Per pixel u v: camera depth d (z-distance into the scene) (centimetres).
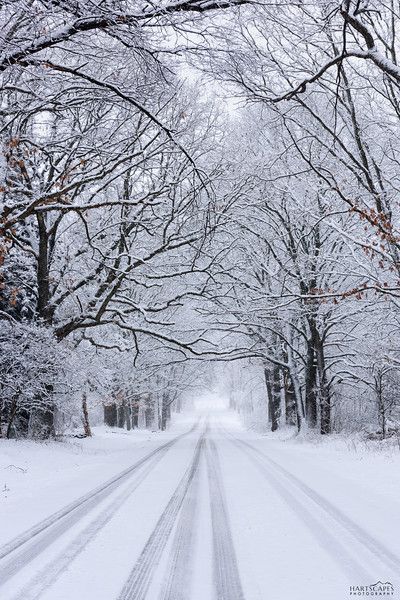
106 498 819
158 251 1911
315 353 2575
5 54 773
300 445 2041
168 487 924
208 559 493
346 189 1595
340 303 2119
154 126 1816
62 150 1463
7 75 980
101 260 1938
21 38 767
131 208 2006
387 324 2027
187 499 799
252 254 2645
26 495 885
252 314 2548
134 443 2753
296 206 1898
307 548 530
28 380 1680
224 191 2206
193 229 2219
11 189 1273
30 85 1060
